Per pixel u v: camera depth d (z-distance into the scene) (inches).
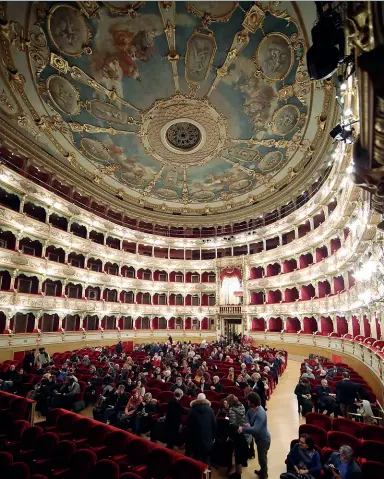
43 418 420.2
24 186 887.7
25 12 624.7
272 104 868.0
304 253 1113.4
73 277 1049.5
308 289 1104.2
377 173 215.3
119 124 968.9
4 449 272.5
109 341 1167.6
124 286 1280.8
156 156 1136.8
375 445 238.8
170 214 1509.6
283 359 780.0
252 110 911.7
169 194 1391.5
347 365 678.5
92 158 1091.9
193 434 254.4
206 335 1391.5
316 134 905.5
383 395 404.2
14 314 812.0
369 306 606.2
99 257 1197.1
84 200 1238.9
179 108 935.7
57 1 621.0
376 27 136.9
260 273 1368.1
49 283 1021.2
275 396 533.3
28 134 916.6
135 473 227.1
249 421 260.2
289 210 1267.2
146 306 1354.6
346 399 362.9
